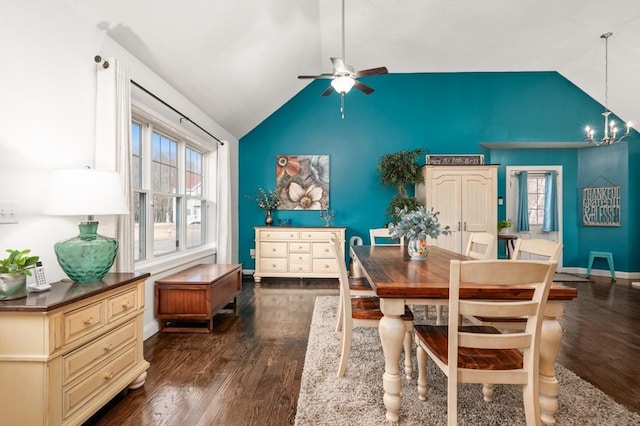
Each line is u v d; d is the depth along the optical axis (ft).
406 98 18.17
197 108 13.09
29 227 5.97
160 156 11.51
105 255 6.04
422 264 7.61
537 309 4.51
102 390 5.51
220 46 10.61
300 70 15.97
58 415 4.64
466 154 17.98
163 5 8.04
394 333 5.31
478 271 4.38
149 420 5.52
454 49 15.64
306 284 16.29
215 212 15.57
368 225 18.31
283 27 11.86
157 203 11.29
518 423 5.33
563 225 19.69
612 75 15.87
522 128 17.90
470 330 5.86
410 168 16.31
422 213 8.39
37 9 6.10
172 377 7.00
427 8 12.59
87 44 7.34
